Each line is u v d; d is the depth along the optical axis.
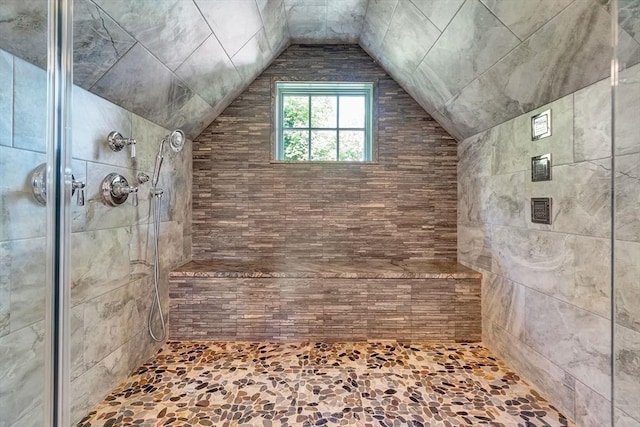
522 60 1.24
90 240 1.25
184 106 1.78
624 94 0.94
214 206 2.20
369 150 2.28
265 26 1.73
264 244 2.21
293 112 2.32
